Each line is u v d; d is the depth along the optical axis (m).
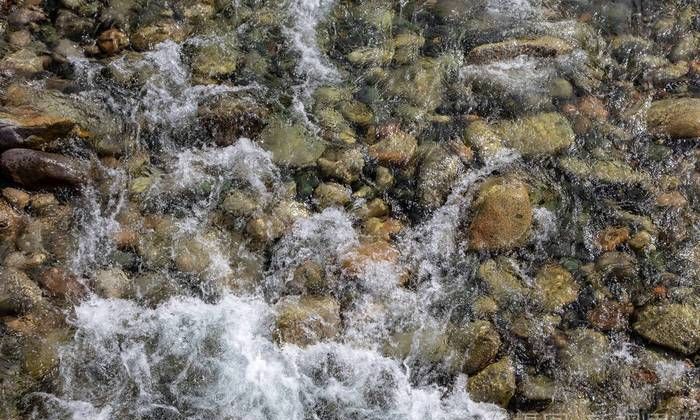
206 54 4.74
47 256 3.66
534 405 3.57
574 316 3.91
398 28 5.22
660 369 3.72
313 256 3.94
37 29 4.61
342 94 4.72
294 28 5.07
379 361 3.63
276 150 4.35
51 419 3.22
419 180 4.34
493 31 5.25
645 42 5.36
